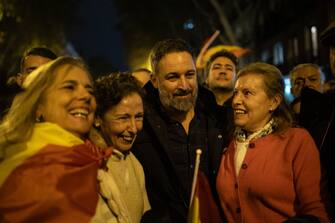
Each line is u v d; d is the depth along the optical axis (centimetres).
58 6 1958
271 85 300
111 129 296
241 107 304
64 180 244
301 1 2144
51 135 255
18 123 256
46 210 236
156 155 334
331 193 278
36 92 260
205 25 2772
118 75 304
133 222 291
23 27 1711
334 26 288
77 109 264
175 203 329
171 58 326
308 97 379
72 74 264
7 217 235
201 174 328
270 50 2698
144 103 342
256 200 290
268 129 303
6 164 247
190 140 337
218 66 548
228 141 335
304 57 2112
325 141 286
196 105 348
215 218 323
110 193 264
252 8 2852
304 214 273
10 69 1508
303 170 282
